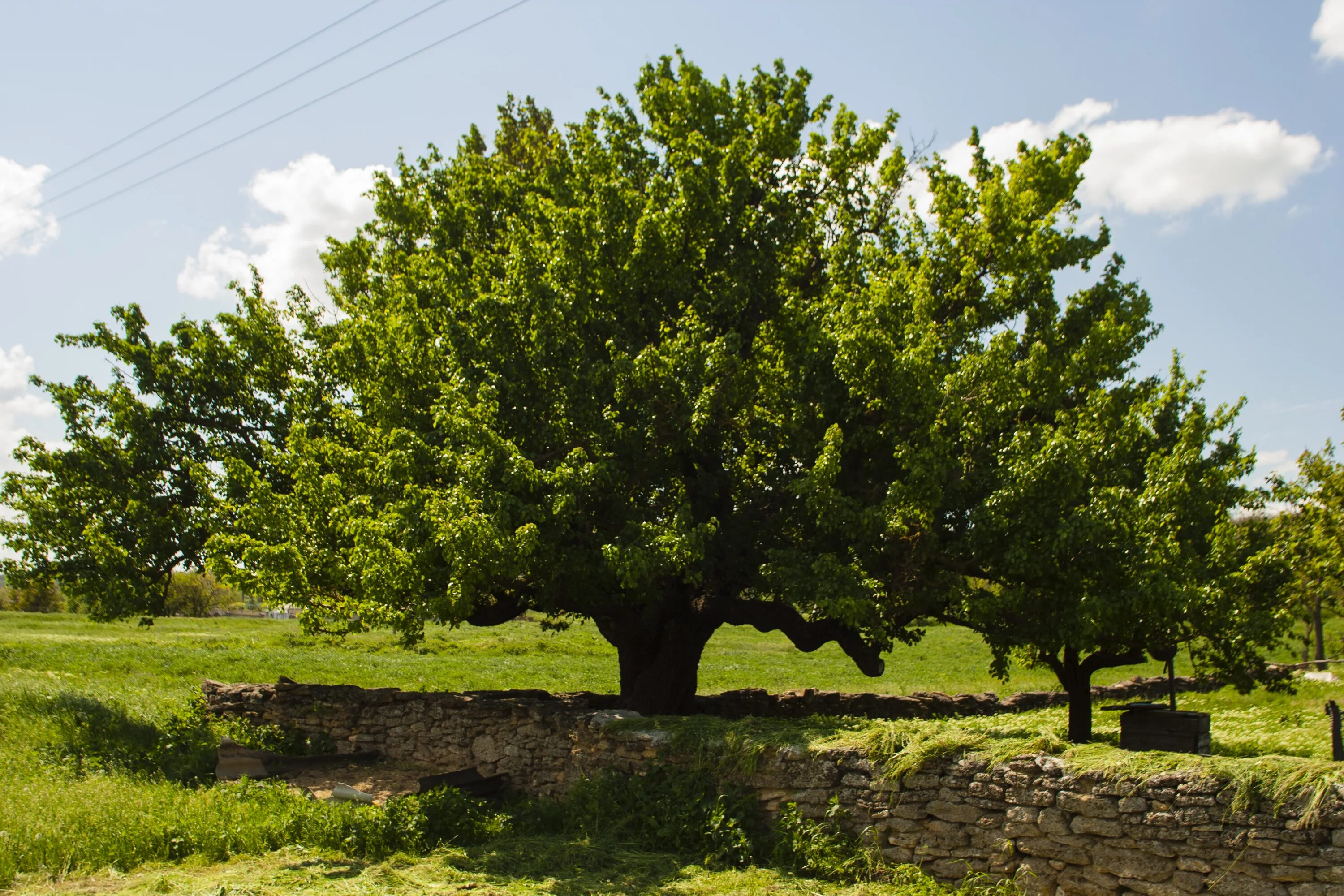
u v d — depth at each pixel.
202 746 14.30
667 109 15.16
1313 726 15.73
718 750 9.88
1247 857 6.62
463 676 27.86
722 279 13.89
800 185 15.54
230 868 8.97
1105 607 11.20
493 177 16.67
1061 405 14.32
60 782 11.66
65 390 18.02
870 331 11.76
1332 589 25.41
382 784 13.30
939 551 12.23
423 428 13.26
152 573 17.45
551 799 11.72
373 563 10.82
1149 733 11.51
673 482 14.80
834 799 8.85
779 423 13.66
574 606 13.64
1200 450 12.40
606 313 13.73
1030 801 7.75
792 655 41.72
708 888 8.23
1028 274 14.00
